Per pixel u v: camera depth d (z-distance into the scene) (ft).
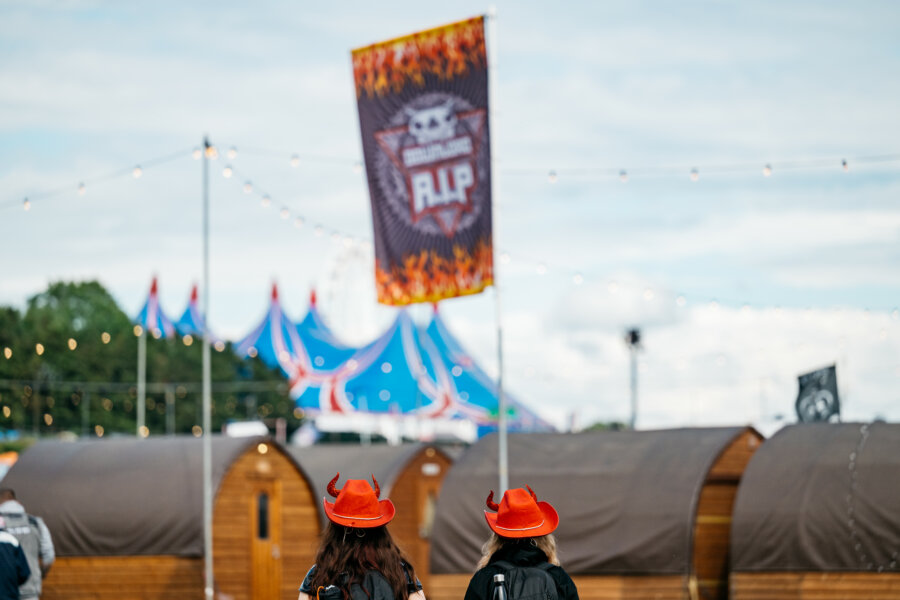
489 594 26.20
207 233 70.08
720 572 73.82
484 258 56.49
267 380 293.02
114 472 84.38
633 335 138.72
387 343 163.73
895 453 67.31
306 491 89.61
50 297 322.96
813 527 67.41
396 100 58.08
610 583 72.84
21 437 223.92
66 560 82.28
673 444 76.07
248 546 85.20
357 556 25.61
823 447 69.82
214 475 83.30
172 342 282.97
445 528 80.18
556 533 74.79
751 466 70.74
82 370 262.88
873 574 65.72
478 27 56.29
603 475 75.56
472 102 56.44
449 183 57.06
